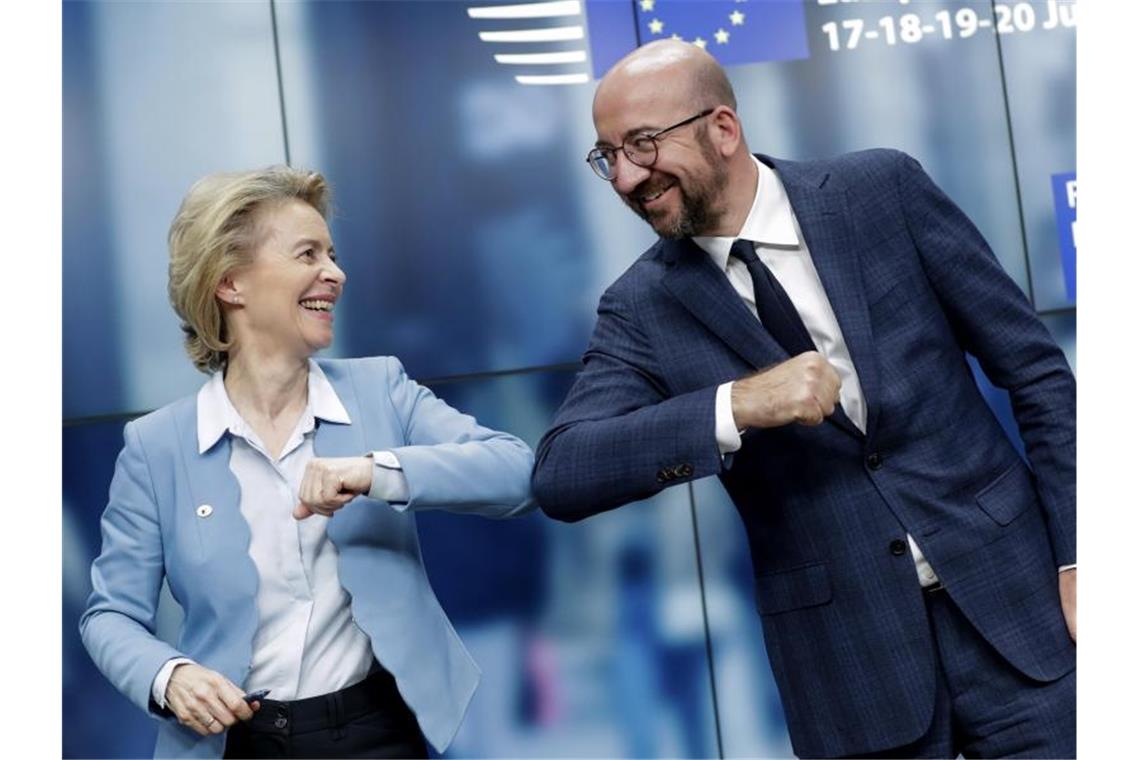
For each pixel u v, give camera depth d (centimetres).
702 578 353
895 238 226
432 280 349
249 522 221
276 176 231
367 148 349
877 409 218
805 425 222
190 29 347
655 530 353
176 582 222
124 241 343
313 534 221
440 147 351
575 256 353
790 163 234
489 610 349
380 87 350
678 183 223
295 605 220
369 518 223
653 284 236
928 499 220
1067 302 360
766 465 227
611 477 222
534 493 232
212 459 224
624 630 351
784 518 227
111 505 228
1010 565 219
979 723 219
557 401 351
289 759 213
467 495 224
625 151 223
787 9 358
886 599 219
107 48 344
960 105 361
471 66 352
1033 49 363
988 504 221
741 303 227
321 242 229
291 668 217
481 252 351
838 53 359
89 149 343
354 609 217
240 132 347
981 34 362
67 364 340
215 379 231
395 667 216
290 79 348
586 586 351
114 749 338
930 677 217
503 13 354
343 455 227
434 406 243
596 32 355
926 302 226
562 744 348
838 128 358
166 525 223
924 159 360
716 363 228
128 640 217
